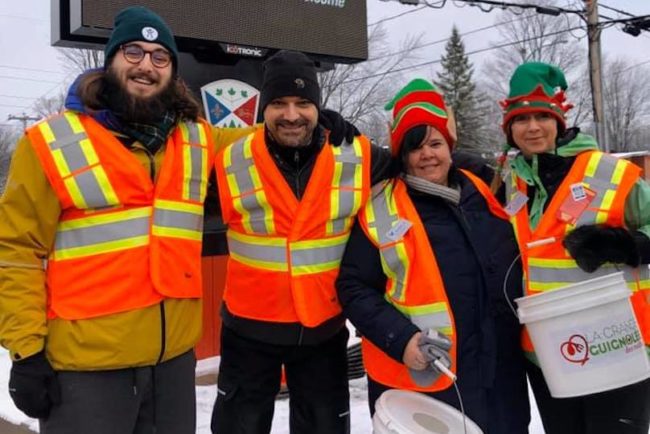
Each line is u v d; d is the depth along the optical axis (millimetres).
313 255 2896
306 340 2979
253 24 5250
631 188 2697
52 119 2531
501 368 2709
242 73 5363
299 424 3189
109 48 2566
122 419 2574
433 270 2631
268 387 3125
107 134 2529
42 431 2594
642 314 2705
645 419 2658
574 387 2527
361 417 4609
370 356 2807
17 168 2459
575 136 2838
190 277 2672
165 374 2674
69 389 2516
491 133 50188
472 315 2645
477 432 2492
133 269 2537
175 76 2691
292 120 2809
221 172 2965
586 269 2584
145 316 2549
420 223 2695
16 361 2416
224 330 3166
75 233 2527
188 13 4988
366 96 30953
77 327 2494
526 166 2816
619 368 2521
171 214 2619
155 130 2607
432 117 2725
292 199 2883
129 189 2537
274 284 2918
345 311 2771
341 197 2859
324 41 5586
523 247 2750
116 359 2508
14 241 2451
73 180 2465
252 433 3111
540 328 2561
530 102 2746
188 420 2758
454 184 2832
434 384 2635
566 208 2697
